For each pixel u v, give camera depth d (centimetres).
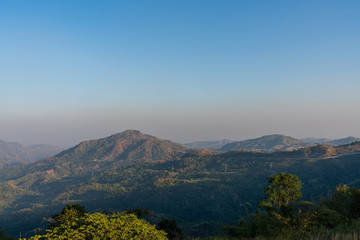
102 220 736
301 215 1167
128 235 717
